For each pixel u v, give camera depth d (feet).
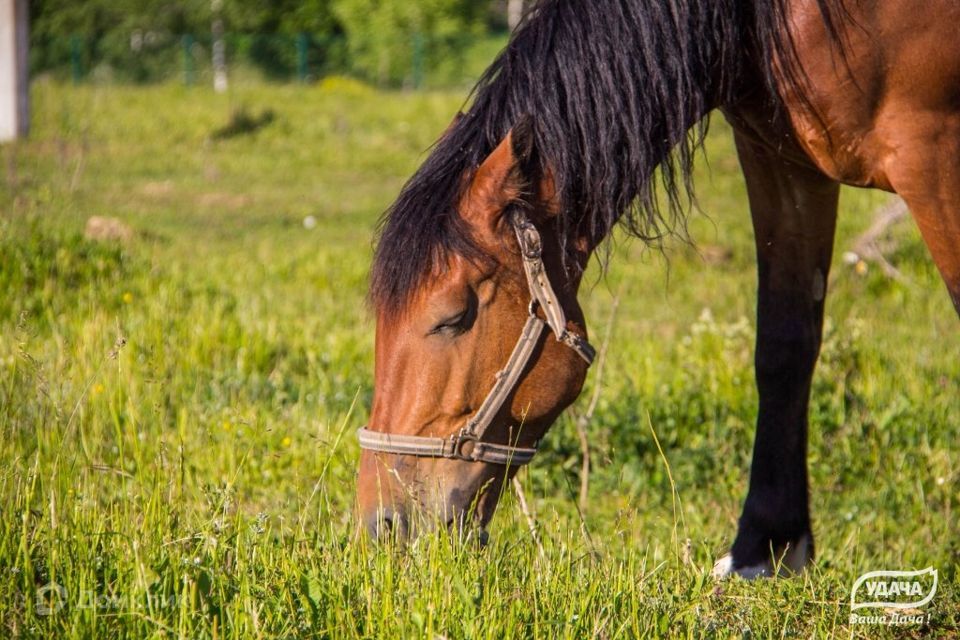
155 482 19.30
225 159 85.46
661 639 16.46
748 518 22.57
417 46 185.26
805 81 18.84
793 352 22.35
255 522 19.19
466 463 17.16
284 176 80.79
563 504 26.81
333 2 207.51
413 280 16.60
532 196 17.51
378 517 16.85
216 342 35.22
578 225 18.04
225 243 57.36
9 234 41.50
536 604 16.06
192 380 31.55
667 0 18.12
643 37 17.97
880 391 34.24
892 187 19.45
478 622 15.25
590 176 17.74
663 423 31.24
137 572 15.61
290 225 64.54
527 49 18.10
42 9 191.11
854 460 30.12
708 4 18.40
